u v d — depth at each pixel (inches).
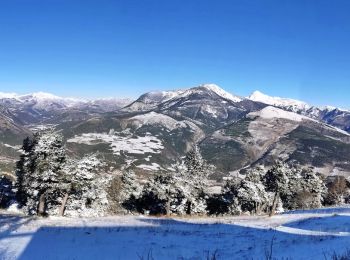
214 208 3661.4
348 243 791.1
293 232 1435.8
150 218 2209.6
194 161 3476.9
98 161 2289.6
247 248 1018.1
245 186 3440.0
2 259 807.7
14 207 2583.7
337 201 4768.7
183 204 3262.8
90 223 1707.7
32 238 1117.7
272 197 3516.2
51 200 2383.1
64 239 1146.0
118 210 3287.4
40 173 2134.6
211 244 1133.7
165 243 1136.2
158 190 3112.7
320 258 629.0
